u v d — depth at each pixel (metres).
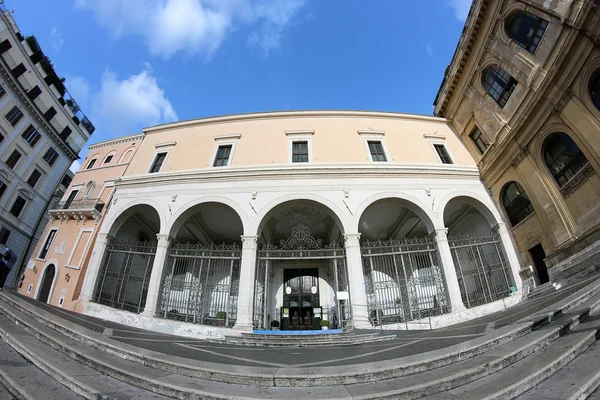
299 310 15.09
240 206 12.83
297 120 16.45
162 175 14.22
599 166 9.73
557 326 4.46
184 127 17.11
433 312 12.14
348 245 11.83
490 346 4.32
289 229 16.27
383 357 5.22
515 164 13.04
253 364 4.90
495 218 13.57
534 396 2.67
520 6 12.16
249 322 10.38
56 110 25.92
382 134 15.94
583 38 9.95
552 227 11.45
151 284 11.49
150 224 16.75
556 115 11.13
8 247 22.06
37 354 3.90
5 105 21.69
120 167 18.86
